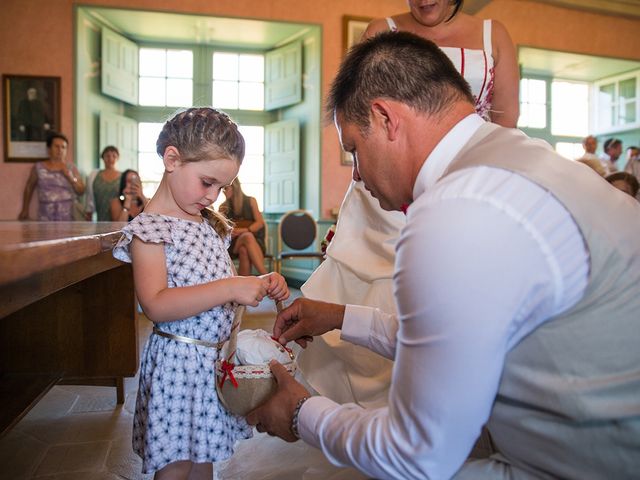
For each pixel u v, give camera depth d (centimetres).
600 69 832
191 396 124
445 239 72
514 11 744
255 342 115
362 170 100
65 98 637
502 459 88
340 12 695
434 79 92
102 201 609
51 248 85
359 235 175
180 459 123
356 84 95
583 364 75
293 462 176
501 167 78
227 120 127
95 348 238
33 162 632
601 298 74
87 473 176
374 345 125
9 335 232
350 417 89
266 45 755
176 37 727
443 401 72
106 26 682
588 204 77
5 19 627
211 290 117
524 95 854
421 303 73
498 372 73
